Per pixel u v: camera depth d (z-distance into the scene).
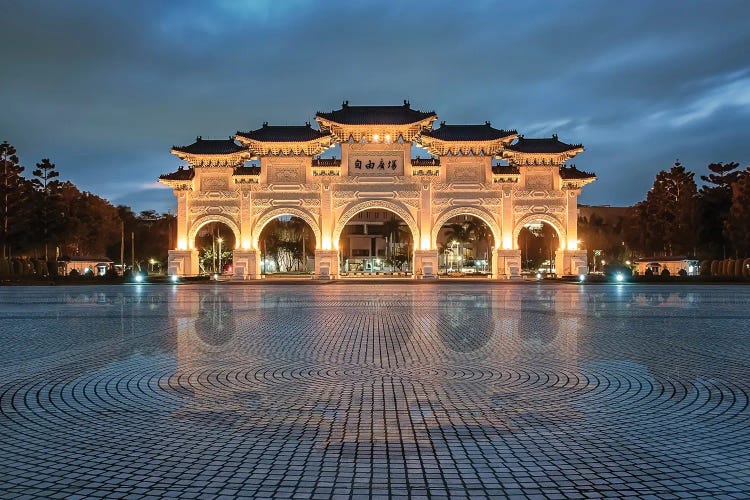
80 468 6.61
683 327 19.59
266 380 11.12
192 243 63.38
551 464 6.67
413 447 7.22
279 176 62.97
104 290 46.59
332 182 62.47
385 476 6.32
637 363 12.85
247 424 8.21
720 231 81.62
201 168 63.19
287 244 106.06
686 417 8.55
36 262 71.00
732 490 5.97
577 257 62.81
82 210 86.44
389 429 7.94
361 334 17.75
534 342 16.05
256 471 6.46
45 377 11.48
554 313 24.73
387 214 122.06
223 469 6.53
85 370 12.17
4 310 26.97
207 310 26.64
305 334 17.81
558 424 8.20
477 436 7.65
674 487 6.05
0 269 64.38
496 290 44.50
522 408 9.03
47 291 45.31
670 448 7.20
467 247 122.06
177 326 20.11
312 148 62.56
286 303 30.89
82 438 7.65
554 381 10.99
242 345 15.59
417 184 62.59
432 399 9.59
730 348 14.97
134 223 114.69
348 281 60.06
